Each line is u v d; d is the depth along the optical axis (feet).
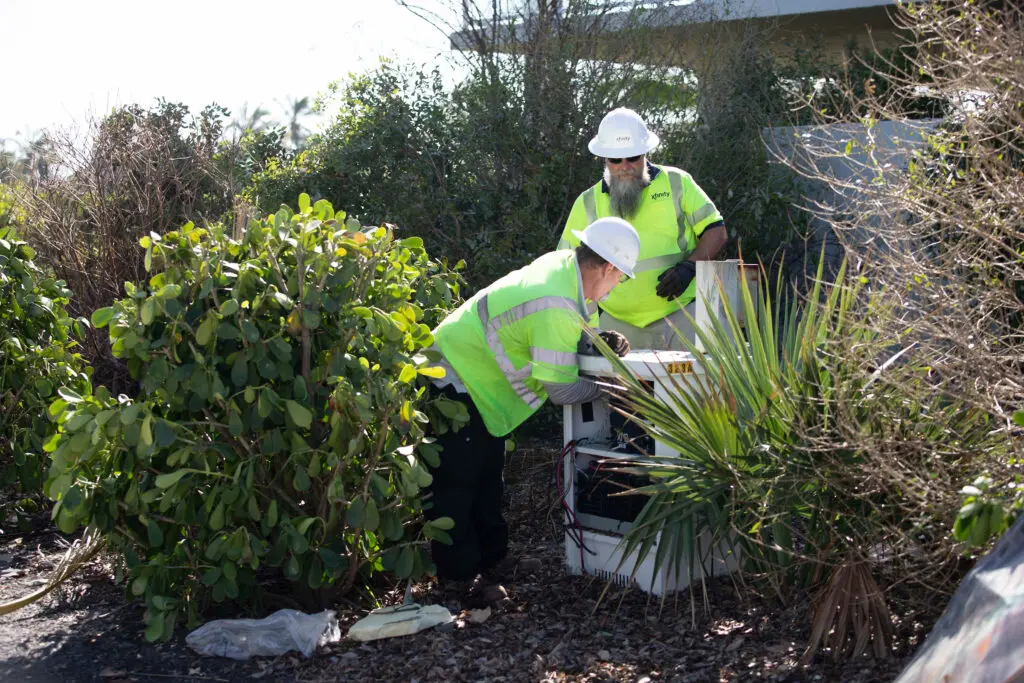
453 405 13.64
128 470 12.96
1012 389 10.69
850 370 11.28
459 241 23.53
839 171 22.48
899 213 12.40
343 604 14.07
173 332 12.34
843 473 11.09
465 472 14.07
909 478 10.50
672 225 17.16
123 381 23.54
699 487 12.14
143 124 25.84
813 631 11.21
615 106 25.25
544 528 17.06
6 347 17.46
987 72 11.72
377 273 13.82
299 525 12.73
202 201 25.76
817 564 11.75
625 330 17.85
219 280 12.68
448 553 14.23
